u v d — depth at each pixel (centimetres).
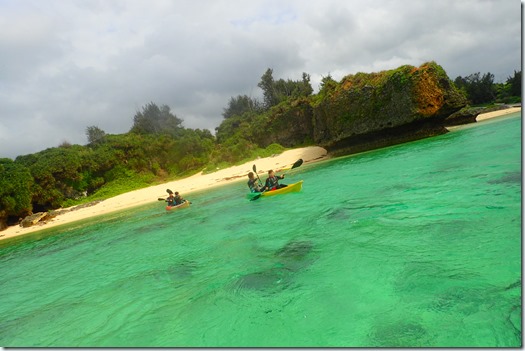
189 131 4812
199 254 952
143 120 5516
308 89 5528
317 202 1292
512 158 1209
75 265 1161
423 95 2498
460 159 1400
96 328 618
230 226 1223
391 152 2317
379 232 784
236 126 5772
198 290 689
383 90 2708
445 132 2661
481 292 463
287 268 700
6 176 3169
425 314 445
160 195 3108
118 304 711
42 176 3481
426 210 859
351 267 634
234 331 508
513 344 363
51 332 639
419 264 583
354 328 451
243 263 792
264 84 6481
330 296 546
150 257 1045
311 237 868
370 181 1449
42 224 2822
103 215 2619
